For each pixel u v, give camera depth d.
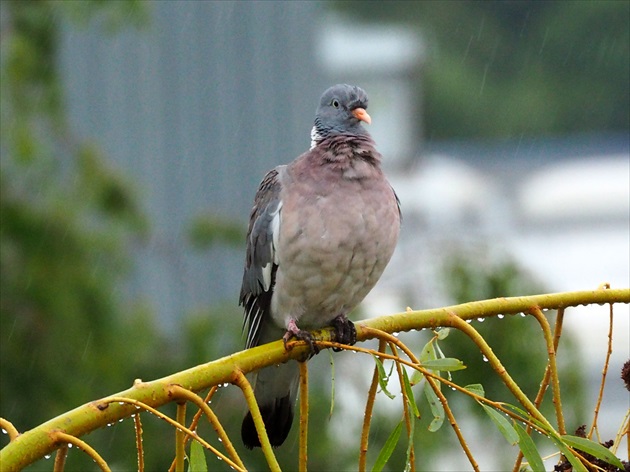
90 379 12.99
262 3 19.20
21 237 13.27
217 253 17.77
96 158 14.01
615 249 24.50
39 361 12.87
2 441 12.68
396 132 30.81
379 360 5.77
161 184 18.94
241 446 12.45
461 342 11.38
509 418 6.00
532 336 11.39
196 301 17.62
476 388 5.77
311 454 12.18
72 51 18.73
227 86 19.12
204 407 5.33
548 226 26.05
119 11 13.52
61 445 5.19
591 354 20.31
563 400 11.31
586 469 5.64
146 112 18.95
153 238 16.17
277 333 8.16
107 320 13.34
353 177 7.47
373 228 7.41
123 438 12.38
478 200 26.58
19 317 13.00
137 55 18.95
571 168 31.28
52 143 14.34
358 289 7.67
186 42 19.08
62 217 13.46
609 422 19.45
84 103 18.78
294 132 19.19
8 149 13.38
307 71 19.25
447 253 12.59
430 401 5.83
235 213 19.03
